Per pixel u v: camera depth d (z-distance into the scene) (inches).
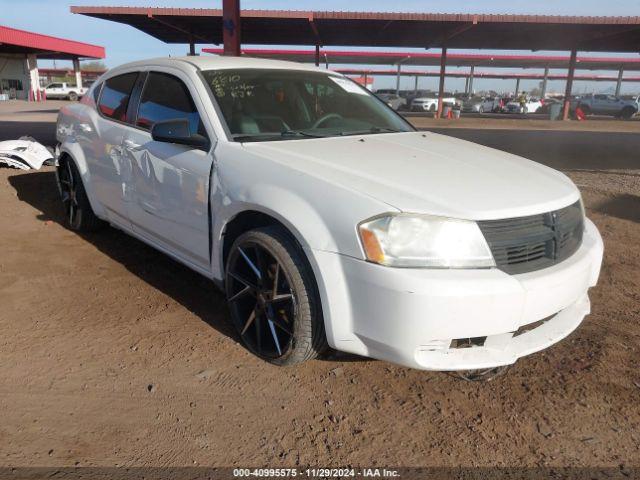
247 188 112.5
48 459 88.4
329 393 108.3
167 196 138.3
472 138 640.4
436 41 1018.7
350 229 95.9
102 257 178.1
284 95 146.5
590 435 98.0
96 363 116.3
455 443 95.3
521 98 1510.8
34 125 671.1
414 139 143.6
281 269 108.0
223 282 127.4
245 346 124.3
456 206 96.3
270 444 93.9
